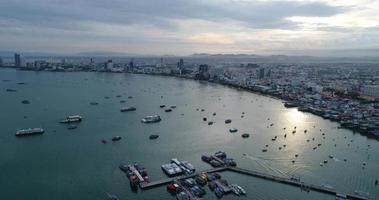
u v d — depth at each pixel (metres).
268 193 148.50
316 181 163.00
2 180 157.50
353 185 160.25
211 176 162.00
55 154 193.62
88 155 192.50
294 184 157.25
